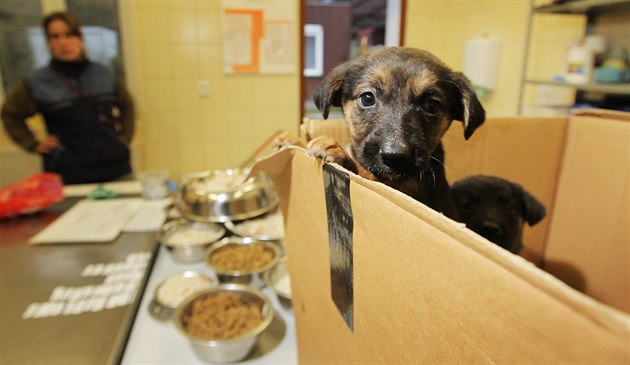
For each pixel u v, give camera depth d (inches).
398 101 36.5
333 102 40.8
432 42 147.6
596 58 96.4
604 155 40.5
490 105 135.6
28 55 135.4
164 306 49.3
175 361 42.9
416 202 16.6
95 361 40.3
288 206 32.7
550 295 11.0
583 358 10.1
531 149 46.6
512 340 12.2
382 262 19.0
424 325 16.5
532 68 119.8
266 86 144.5
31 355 40.9
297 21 140.3
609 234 39.9
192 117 143.8
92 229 68.6
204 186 72.1
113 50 137.9
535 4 112.5
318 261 27.8
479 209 44.1
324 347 29.9
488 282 12.9
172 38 136.6
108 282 54.1
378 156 33.7
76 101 101.3
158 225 71.5
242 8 136.0
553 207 48.0
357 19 209.2
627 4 93.3
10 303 49.2
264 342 45.8
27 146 100.9
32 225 72.2
